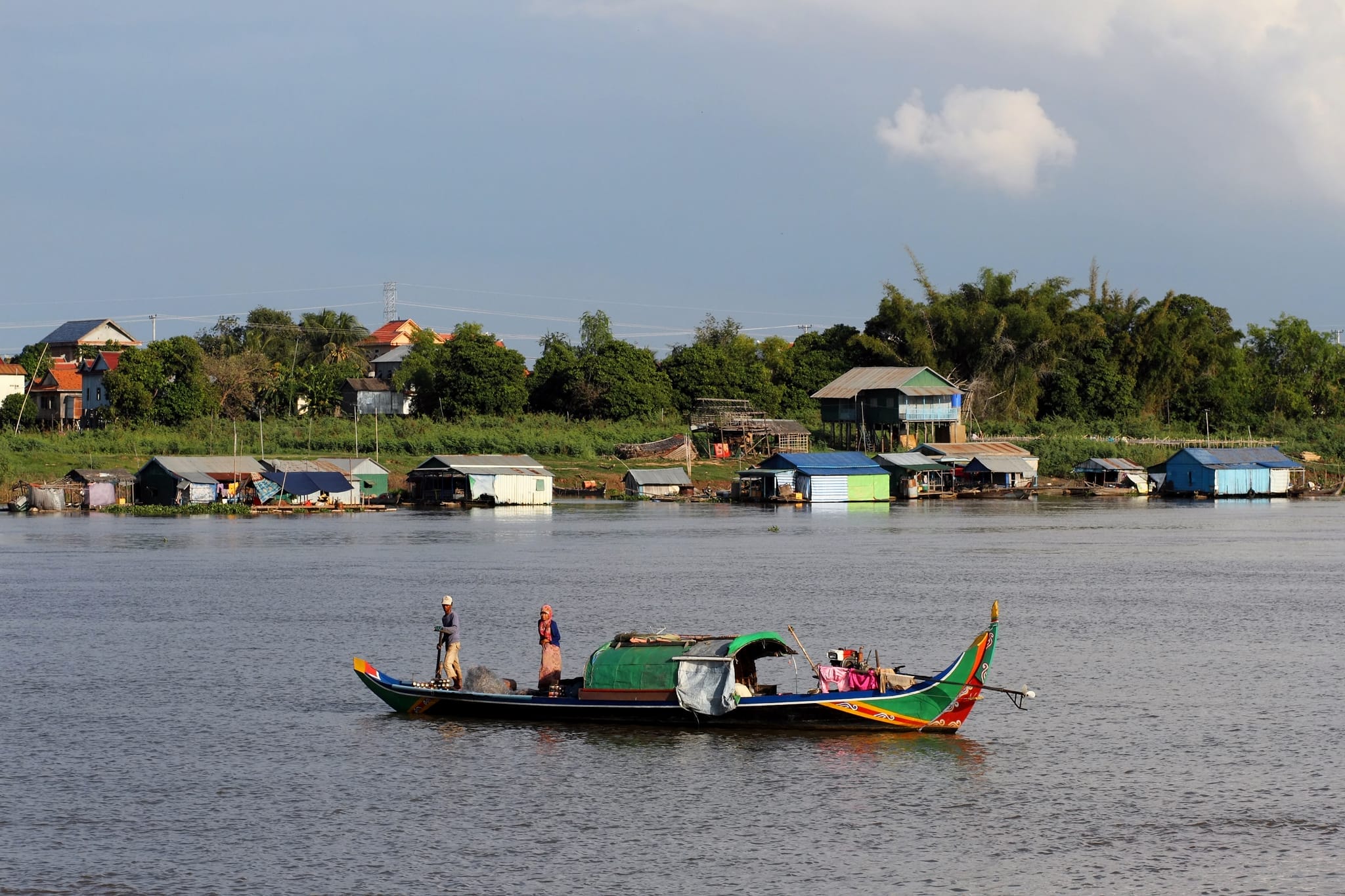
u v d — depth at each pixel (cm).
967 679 7512
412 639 11294
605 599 13862
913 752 7394
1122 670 9688
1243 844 5859
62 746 7644
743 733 7788
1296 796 6544
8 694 9075
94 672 9900
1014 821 6188
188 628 12069
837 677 7819
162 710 8550
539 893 5359
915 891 5369
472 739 7731
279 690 9194
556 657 8350
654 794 6638
